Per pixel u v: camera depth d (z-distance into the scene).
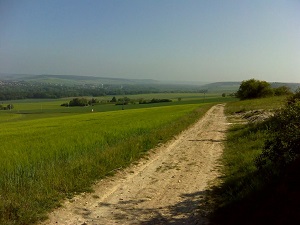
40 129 30.86
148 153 15.77
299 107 8.15
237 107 54.88
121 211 8.00
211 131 25.62
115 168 12.38
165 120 32.28
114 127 25.58
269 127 18.19
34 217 7.20
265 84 84.25
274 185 7.40
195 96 189.25
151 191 9.74
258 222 6.28
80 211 7.98
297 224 5.66
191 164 13.55
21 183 9.16
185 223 7.07
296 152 7.74
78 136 19.81
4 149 15.41
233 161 12.83
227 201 7.88
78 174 10.53
